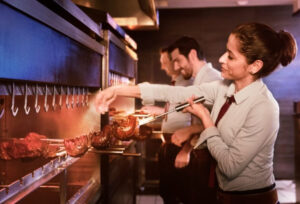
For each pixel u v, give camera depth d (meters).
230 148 1.49
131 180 3.24
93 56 1.85
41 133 1.85
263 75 1.54
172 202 3.09
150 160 5.04
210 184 1.71
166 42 5.43
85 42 1.63
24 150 1.34
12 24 0.94
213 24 5.41
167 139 3.05
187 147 2.21
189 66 2.73
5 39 0.90
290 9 5.34
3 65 0.89
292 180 5.38
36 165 1.62
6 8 0.90
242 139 1.45
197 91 1.82
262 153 1.49
